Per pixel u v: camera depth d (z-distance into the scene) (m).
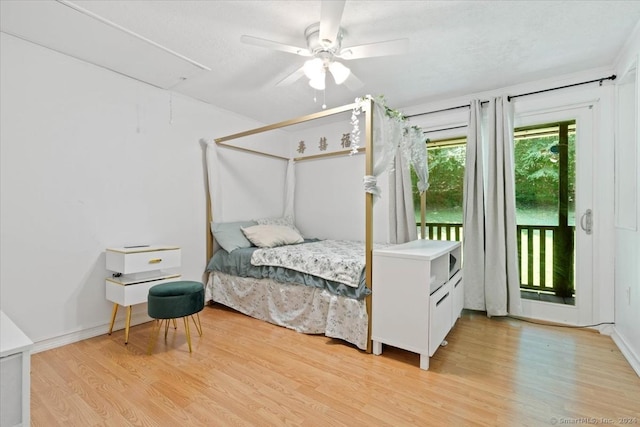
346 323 2.27
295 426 1.39
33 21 1.89
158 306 2.10
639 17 1.89
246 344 2.28
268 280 2.79
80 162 2.38
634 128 2.19
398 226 3.32
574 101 2.65
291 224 4.18
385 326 2.07
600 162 2.54
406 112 3.51
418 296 1.93
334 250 2.88
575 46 2.23
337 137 4.05
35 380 1.75
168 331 2.55
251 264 2.88
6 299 2.03
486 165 3.01
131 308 2.55
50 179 2.22
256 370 1.89
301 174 4.42
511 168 2.82
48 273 2.21
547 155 2.91
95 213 2.46
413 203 3.37
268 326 2.67
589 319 2.60
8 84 2.03
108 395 1.61
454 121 3.23
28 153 2.12
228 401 1.57
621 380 1.78
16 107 2.07
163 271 2.81
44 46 2.18
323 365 1.96
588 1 1.75
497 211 2.86
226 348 2.21
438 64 2.50
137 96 2.75
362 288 2.18
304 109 3.59
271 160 4.23
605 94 2.52
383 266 2.09
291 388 1.69
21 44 2.09
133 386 1.70
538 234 2.99
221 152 3.50
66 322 2.29
